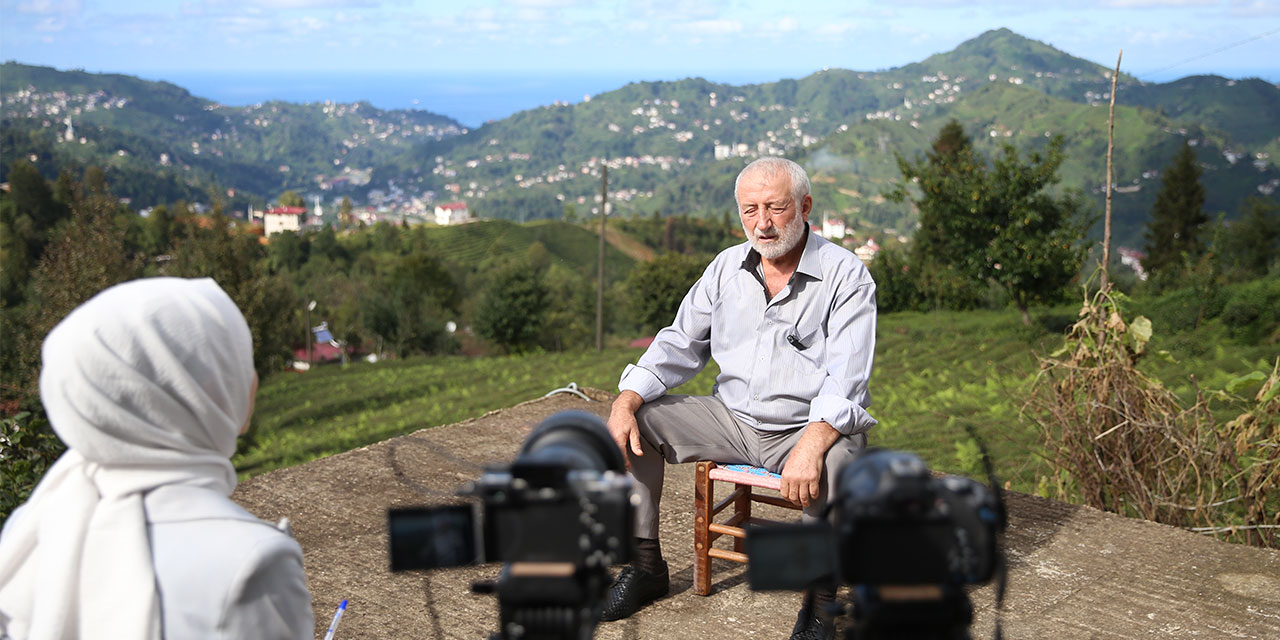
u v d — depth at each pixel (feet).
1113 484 14.52
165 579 3.71
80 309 3.86
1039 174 71.56
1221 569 11.09
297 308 217.56
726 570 10.91
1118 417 14.49
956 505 2.87
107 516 3.76
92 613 3.69
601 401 17.66
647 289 189.67
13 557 4.00
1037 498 13.29
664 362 10.15
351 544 11.45
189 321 3.90
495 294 166.30
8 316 77.36
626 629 9.48
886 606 2.68
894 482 2.77
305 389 102.06
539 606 2.77
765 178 9.47
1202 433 14.39
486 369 100.32
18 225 298.35
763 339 9.86
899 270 115.24
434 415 72.64
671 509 12.94
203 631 3.67
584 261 456.45
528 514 2.81
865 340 9.61
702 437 9.96
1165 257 183.62
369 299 183.21
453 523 3.15
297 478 13.55
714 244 516.73
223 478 4.17
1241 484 13.82
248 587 3.72
